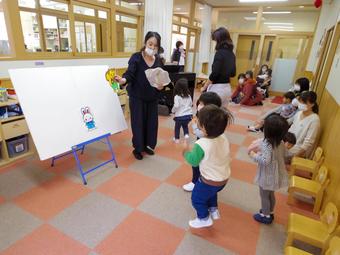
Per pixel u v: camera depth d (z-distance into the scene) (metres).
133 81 2.33
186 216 1.76
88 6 3.60
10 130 2.33
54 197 1.90
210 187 1.42
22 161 2.44
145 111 2.51
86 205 1.82
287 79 7.16
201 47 7.67
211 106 1.38
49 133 1.90
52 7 3.24
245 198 2.03
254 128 3.76
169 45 5.54
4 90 2.24
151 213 1.78
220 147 1.39
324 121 2.68
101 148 2.85
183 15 7.98
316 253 1.50
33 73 1.88
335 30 3.51
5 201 1.82
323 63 4.34
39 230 1.56
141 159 2.61
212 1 6.83
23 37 2.77
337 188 1.57
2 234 1.51
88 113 2.21
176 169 2.44
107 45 4.14
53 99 1.97
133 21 4.70
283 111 3.20
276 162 1.56
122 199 1.92
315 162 2.23
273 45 7.50
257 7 7.29
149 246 1.48
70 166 2.39
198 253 1.45
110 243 1.49
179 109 2.96
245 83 5.71
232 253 1.47
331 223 1.33
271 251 1.50
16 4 2.63
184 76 4.32
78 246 1.45
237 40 7.99
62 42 3.50
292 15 7.87
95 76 2.35
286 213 1.87
